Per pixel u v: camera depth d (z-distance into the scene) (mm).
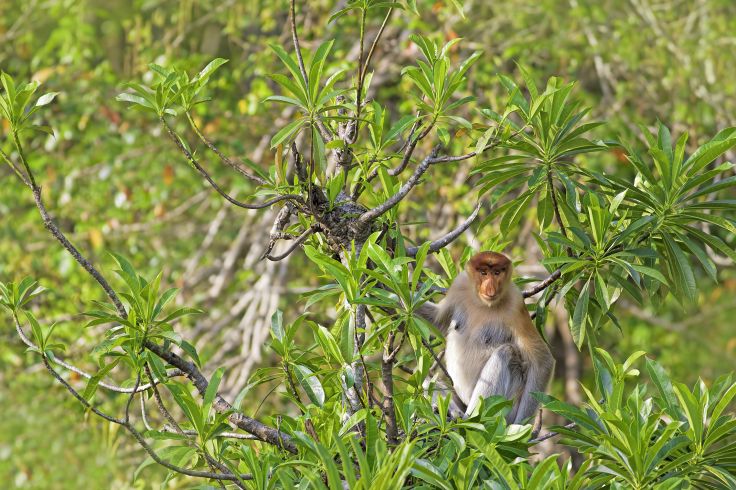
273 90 20109
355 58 19391
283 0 20328
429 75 8125
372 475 5734
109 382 17469
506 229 9062
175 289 7586
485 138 7918
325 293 7707
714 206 8203
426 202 18156
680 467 6855
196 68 19859
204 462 7715
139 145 20703
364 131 17234
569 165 8648
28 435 19500
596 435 7012
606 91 20031
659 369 7414
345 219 7949
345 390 7316
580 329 7992
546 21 19703
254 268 20453
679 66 19656
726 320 23844
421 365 7445
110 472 18562
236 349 20375
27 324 19078
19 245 20359
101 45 23234
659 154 8039
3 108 7379
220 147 20031
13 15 22781
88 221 20094
